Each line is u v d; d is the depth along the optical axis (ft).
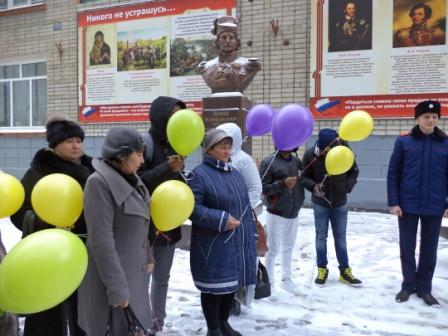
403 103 23.48
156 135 9.38
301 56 25.53
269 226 12.66
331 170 11.44
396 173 12.06
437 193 11.62
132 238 6.88
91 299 6.68
